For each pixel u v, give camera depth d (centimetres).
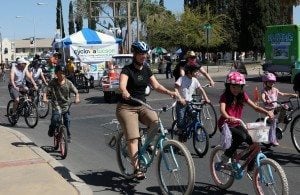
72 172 795
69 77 2406
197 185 709
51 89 951
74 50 2900
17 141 1017
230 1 5600
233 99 645
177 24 4756
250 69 4216
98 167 841
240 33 5612
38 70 1544
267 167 584
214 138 1087
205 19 4969
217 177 693
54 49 3531
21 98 1328
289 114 933
